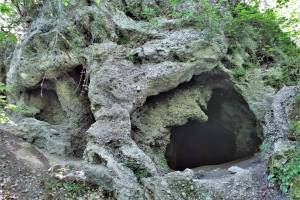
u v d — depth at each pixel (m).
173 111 7.78
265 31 9.17
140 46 8.04
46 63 8.02
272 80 8.17
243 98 7.94
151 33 8.18
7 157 6.27
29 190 5.57
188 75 7.73
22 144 7.01
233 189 5.98
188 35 7.97
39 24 8.41
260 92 7.91
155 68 7.51
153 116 7.68
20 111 7.80
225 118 8.54
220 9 8.68
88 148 6.40
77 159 7.32
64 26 8.11
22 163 6.24
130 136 6.77
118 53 7.80
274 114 7.11
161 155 7.54
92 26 8.16
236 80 8.03
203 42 7.85
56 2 8.40
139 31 8.24
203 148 9.32
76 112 8.02
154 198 5.63
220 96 8.52
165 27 8.32
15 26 8.92
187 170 6.22
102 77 7.30
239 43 8.65
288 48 9.24
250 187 6.03
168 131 7.74
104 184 5.61
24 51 8.25
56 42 7.82
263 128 7.39
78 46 8.07
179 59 7.73
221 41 8.05
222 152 9.16
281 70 8.45
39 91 8.48
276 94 7.62
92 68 7.59
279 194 5.72
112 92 7.13
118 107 6.91
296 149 6.07
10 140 6.95
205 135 9.09
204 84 8.27
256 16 8.84
